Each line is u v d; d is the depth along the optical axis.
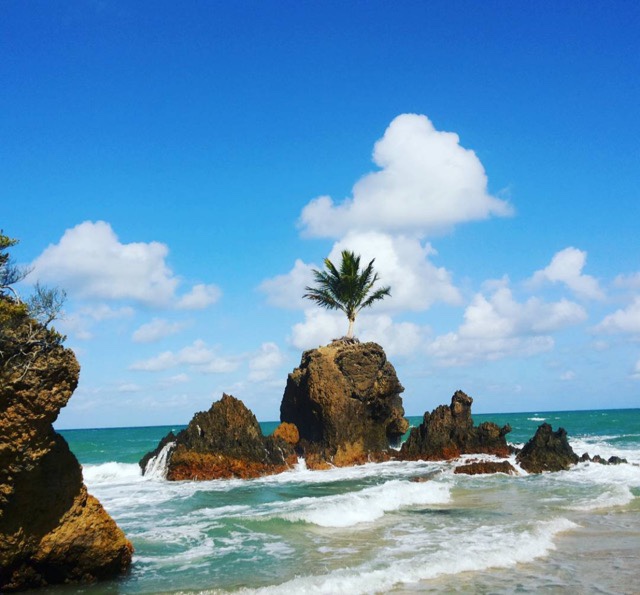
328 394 40.34
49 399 11.88
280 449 37.56
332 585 12.44
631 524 19.42
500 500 24.52
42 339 11.98
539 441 37.44
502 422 118.25
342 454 39.59
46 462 12.30
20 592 12.33
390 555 15.11
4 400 11.27
